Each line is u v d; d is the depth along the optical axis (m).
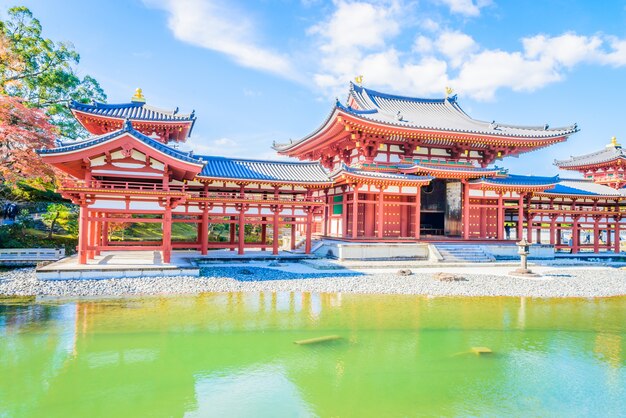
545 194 41.88
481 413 8.79
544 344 13.52
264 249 36.50
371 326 15.14
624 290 23.55
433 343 13.35
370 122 34.34
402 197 37.62
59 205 37.41
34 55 39.88
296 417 8.41
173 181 29.91
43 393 9.31
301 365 11.26
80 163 23.05
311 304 18.47
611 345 13.52
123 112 33.53
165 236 23.78
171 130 33.88
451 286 23.28
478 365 11.53
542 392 9.88
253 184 31.64
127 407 8.73
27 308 16.58
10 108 30.19
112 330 13.96
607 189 45.22
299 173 33.47
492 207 38.78
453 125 41.59
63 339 12.98
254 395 9.42
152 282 21.09
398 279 24.81
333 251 33.03
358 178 33.16
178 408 8.73
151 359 11.47
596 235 44.03
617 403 9.37
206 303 18.11
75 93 43.25
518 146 41.31
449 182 39.19
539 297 21.28
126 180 24.47
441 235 40.72
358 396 9.46
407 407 8.99
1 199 36.19
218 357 11.71
